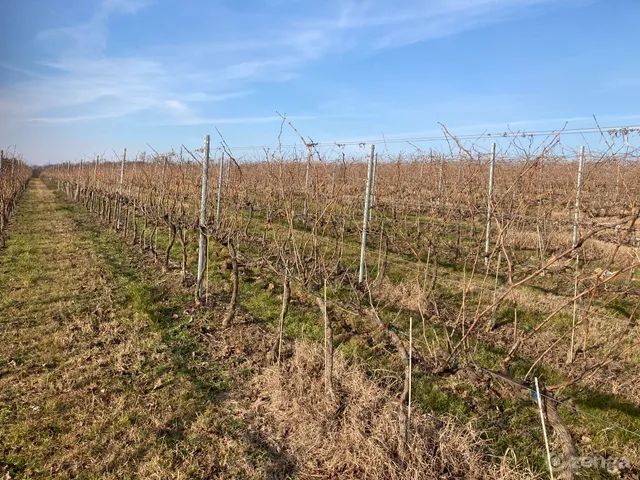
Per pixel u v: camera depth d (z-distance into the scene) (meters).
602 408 3.75
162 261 8.55
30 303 6.04
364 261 6.77
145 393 3.91
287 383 3.84
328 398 3.49
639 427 3.52
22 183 26.56
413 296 6.21
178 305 6.12
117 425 3.41
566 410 3.69
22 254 9.14
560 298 6.35
